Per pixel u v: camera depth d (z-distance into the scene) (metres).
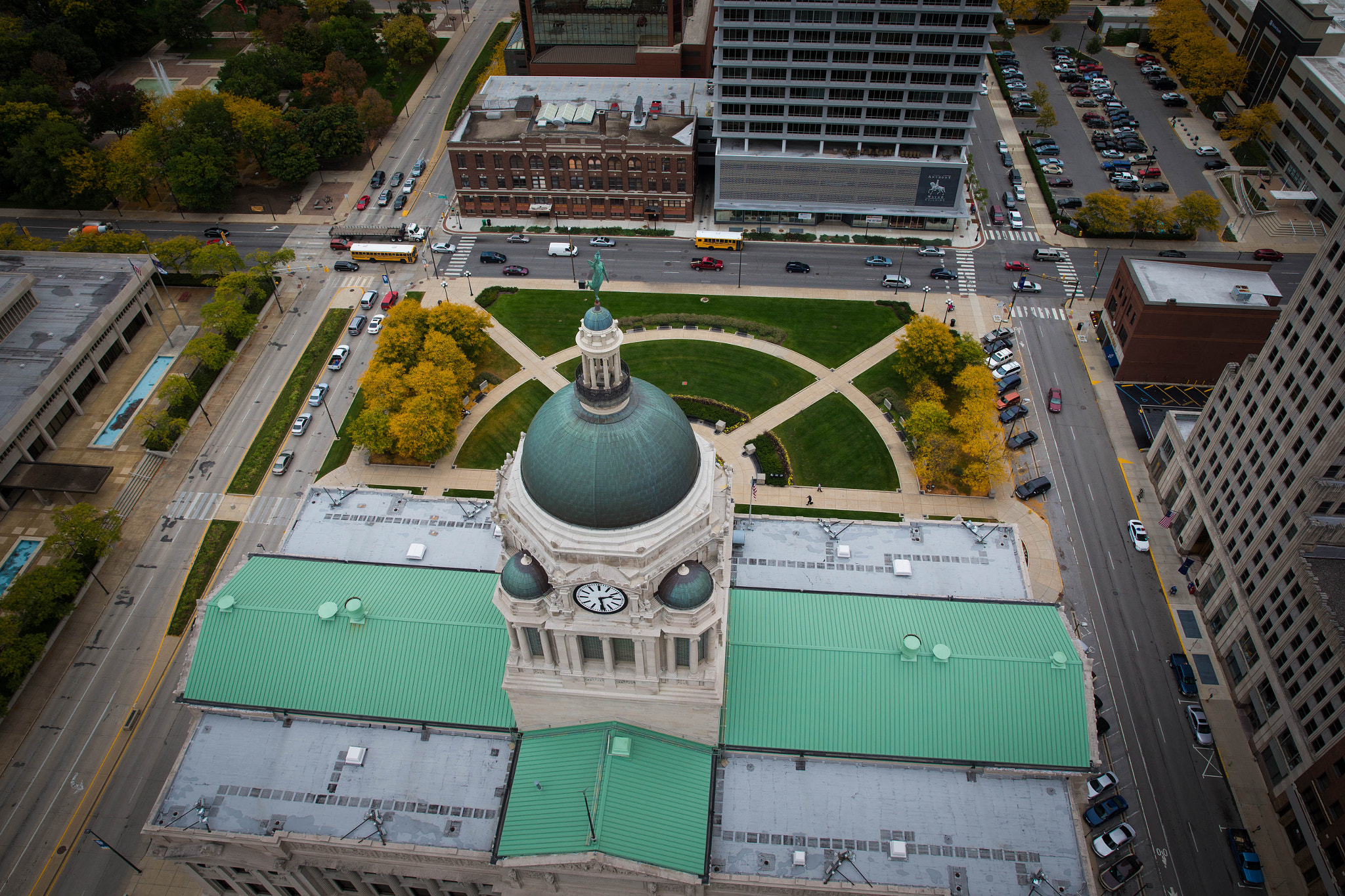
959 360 138.12
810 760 78.06
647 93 186.75
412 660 82.00
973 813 75.50
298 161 182.25
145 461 131.25
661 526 63.72
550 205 178.62
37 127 179.75
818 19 153.62
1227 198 180.38
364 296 158.00
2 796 96.31
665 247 173.00
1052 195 182.00
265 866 78.81
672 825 72.00
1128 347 139.25
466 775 78.88
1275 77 189.75
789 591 87.44
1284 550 93.94
